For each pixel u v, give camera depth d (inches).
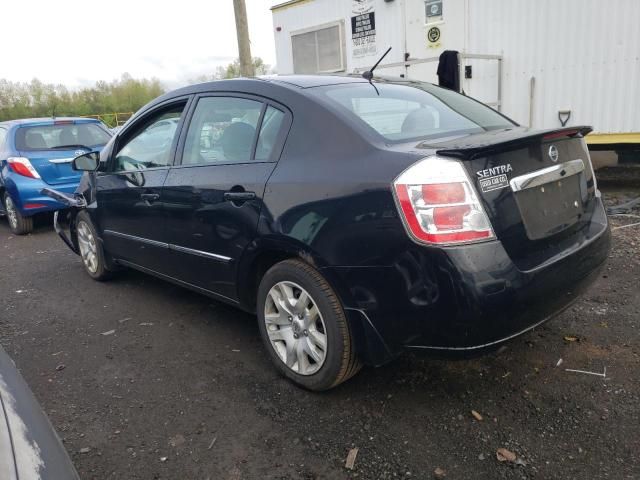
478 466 91.6
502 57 304.8
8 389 66.8
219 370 129.6
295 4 412.5
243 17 411.5
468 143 98.1
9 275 221.0
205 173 132.3
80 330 158.6
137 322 161.9
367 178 97.7
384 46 362.0
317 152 109.3
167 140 151.3
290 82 126.2
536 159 104.0
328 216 102.3
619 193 281.3
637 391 109.0
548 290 97.8
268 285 119.2
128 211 163.8
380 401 111.9
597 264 113.5
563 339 131.8
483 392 112.5
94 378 129.3
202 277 140.0
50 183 289.3
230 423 107.9
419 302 92.9
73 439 105.1
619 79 266.7
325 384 111.7
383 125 111.4
